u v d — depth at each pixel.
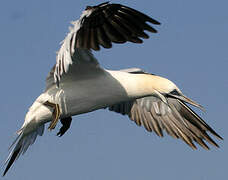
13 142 12.99
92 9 10.30
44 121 13.07
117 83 13.05
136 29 10.59
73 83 12.81
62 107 12.86
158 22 10.45
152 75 13.52
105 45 10.66
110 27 10.73
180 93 13.52
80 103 12.90
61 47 10.69
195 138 15.18
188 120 15.14
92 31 10.70
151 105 15.47
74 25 10.42
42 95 12.95
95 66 12.61
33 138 13.41
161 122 15.48
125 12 10.55
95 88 12.88
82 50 12.06
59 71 10.69
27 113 13.05
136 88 13.19
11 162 13.52
